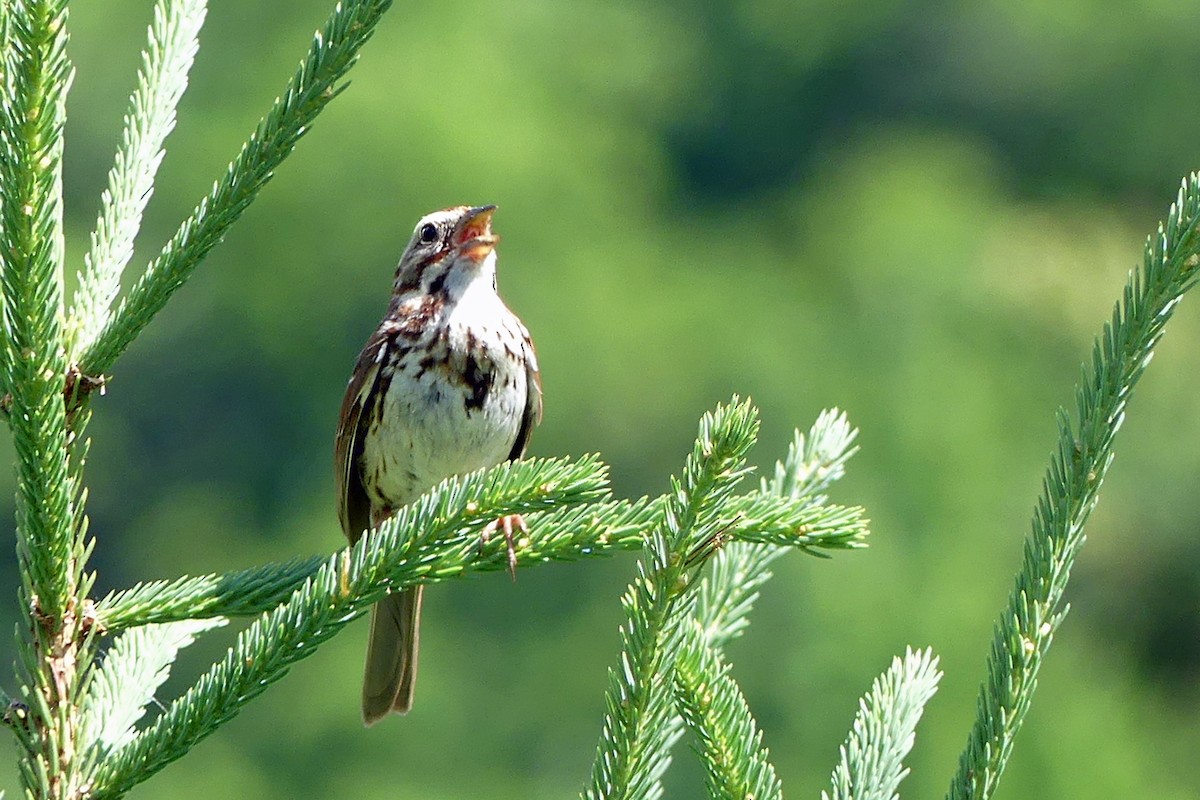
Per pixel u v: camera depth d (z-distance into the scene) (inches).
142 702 155.0
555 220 946.7
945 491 766.5
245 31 1000.2
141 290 143.4
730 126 1128.2
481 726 723.4
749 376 868.6
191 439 909.2
